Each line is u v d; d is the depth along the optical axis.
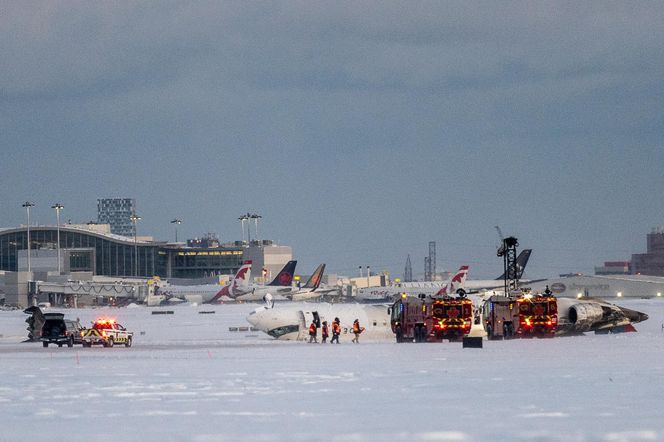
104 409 98.69
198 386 121.50
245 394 111.69
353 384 122.94
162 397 109.12
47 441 79.06
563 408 96.31
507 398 105.38
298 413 94.44
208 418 91.19
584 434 80.19
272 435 81.00
